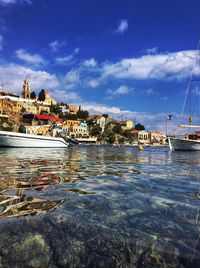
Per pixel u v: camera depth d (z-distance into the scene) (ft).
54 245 9.86
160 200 17.39
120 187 22.38
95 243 10.14
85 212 14.02
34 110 405.59
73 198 17.49
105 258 9.15
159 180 27.25
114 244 10.11
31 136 116.98
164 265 8.79
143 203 16.48
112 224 12.19
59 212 13.83
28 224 11.78
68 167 40.22
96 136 494.59
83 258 9.10
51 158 60.34
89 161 54.90
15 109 358.64
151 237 10.80
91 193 19.40
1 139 107.24
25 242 10.02
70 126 440.86
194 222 12.75
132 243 10.22
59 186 22.30
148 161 60.23
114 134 526.16
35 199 16.96
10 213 13.44
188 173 34.86
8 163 44.39
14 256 9.06
